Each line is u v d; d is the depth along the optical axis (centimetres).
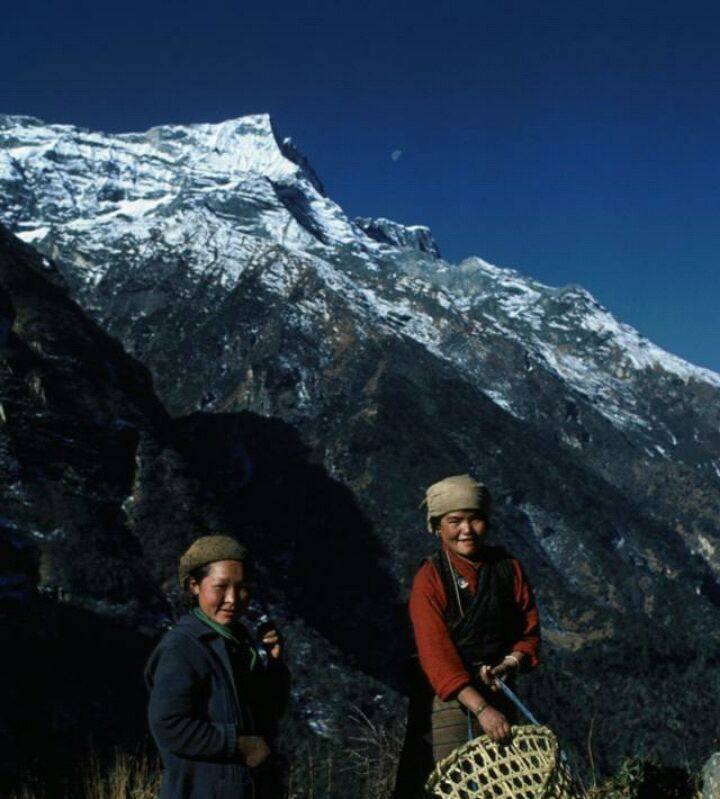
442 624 446
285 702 389
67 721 6956
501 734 412
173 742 356
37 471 10162
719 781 495
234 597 378
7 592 8112
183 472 11600
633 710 12838
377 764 573
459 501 452
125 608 8906
